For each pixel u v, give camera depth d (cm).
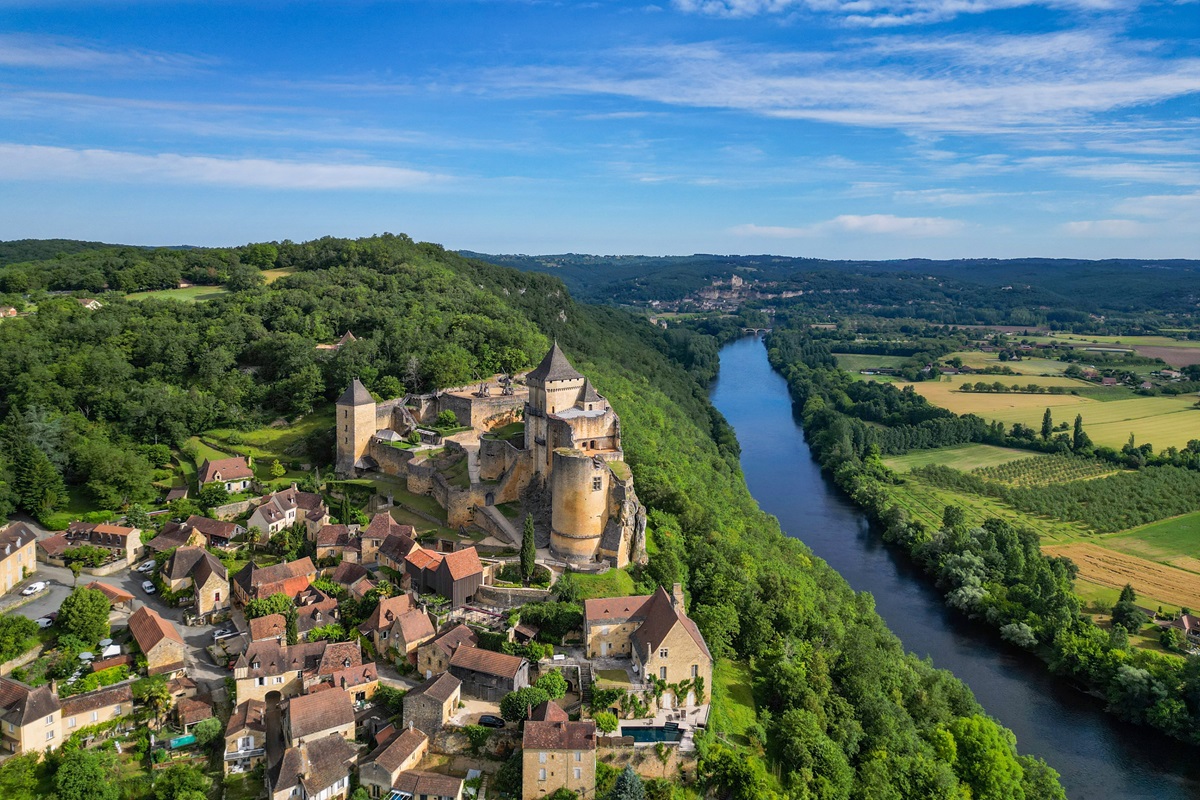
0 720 9688
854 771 11500
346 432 17675
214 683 11375
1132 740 14175
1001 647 17125
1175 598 18412
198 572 13412
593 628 11356
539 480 15362
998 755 12362
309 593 13088
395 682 11212
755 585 14462
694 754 10125
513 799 9469
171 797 9469
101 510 16362
